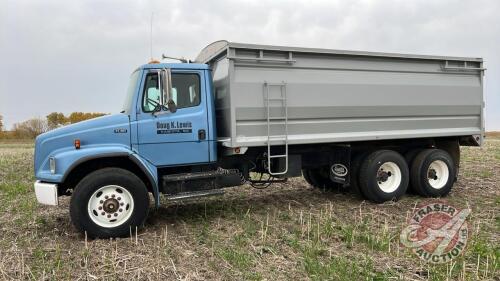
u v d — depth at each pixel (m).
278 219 6.37
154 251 4.93
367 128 7.28
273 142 6.43
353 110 7.04
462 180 9.45
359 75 7.08
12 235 5.74
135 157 5.75
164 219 6.56
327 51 6.66
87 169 5.94
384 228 5.49
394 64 7.37
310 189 9.02
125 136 5.84
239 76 6.15
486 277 4.03
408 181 7.70
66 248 5.12
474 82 8.28
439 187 7.84
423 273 4.17
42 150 5.77
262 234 5.40
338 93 6.88
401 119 7.57
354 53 6.89
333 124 6.96
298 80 6.57
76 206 5.41
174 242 5.29
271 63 6.37
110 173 5.55
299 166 7.14
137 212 5.66
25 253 4.91
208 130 6.29
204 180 6.23
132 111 5.88
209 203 7.61
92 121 5.79
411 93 7.55
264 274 4.18
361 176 7.39
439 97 7.86
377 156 7.35
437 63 7.79
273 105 6.37
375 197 7.33
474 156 13.83
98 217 5.54
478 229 5.48
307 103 6.65
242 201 7.77
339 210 6.89
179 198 5.93
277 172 6.85
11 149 25.23
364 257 4.61
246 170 6.98
